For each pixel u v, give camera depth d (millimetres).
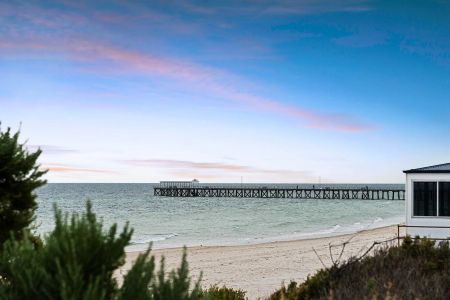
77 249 3639
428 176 16703
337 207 84812
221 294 8867
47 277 3518
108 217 65750
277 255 26500
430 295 6477
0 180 7164
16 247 3785
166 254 28422
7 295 3531
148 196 128500
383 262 9188
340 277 8578
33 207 7449
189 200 109688
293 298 8281
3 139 7246
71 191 169500
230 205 91875
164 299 3816
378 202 100000
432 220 16531
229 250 29875
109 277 3781
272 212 73750
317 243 32031
